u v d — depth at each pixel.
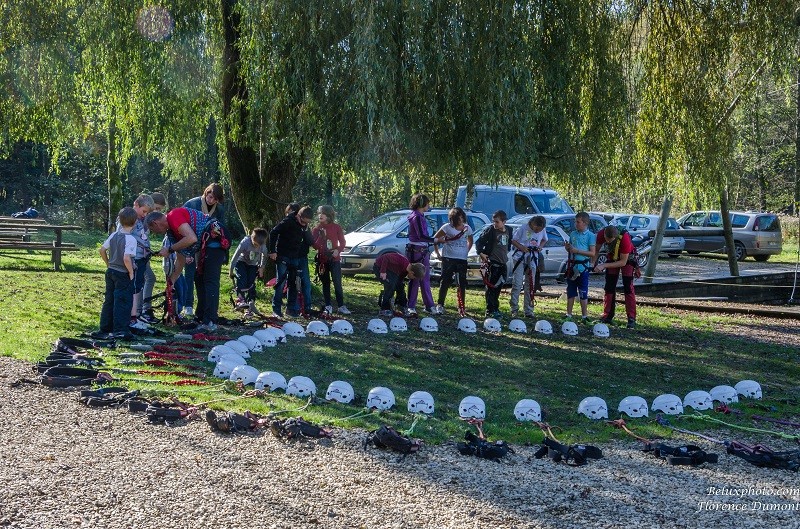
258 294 14.62
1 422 6.50
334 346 10.77
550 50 12.69
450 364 10.12
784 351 12.44
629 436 7.27
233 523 4.79
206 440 6.37
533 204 26.00
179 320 11.31
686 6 14.48
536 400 8.55
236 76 14.06
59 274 16.88
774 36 14.30
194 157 17.56
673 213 36.19
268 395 7.82
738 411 8.37
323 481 5.57
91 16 13.75
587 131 13.46
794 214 46.09
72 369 7.93
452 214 14.00
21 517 4.71
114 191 22.08
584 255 14.09
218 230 10.99
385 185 13.91
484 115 11.91
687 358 11.55
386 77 11.60
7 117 15.62
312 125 12.45
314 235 13.28
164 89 14.34
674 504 5.42
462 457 6.29
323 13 12.08
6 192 40.22
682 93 14.66
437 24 11.77
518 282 14.33
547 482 5.76
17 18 14.19
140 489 5.25
